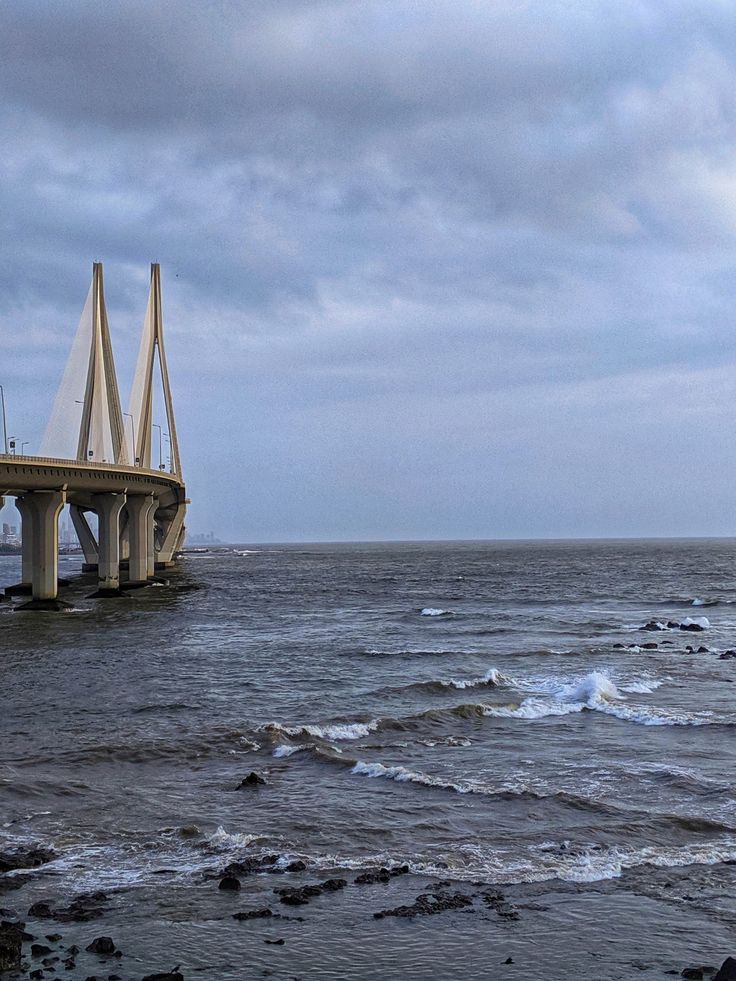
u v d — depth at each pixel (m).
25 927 15.27
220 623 70.44
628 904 16.19
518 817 20.98
